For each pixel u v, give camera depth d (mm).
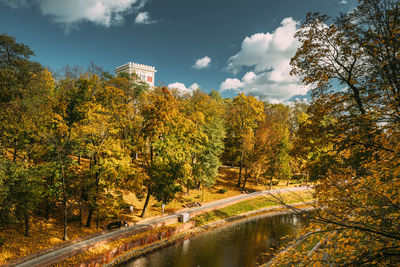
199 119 41656
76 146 23578
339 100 10844
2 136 21781
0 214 19281
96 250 22266
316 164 12836
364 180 5840
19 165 20750
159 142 30469
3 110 22625
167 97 32906
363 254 4785
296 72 14312
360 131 6719
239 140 50219
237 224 34438
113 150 26375
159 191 29391
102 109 25094
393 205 5172
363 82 10188
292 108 69438
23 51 30875
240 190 47625
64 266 19172
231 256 24109
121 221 28172
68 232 24500
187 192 42531
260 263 22500
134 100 43281
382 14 8398
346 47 11234
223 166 61594
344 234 5102
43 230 23578
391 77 7477
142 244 25625
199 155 41750
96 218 28453
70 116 25641
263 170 49469
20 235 21766
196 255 24328
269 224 34406
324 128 11789
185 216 32094
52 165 22641
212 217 35594
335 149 7891
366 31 9883
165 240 27359
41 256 19938
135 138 30594
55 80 41188
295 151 15211
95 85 28531
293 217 37656
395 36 7488
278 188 48812
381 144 5883
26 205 20297
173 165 31203
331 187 6727
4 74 26375
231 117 53969
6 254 19125
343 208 5926
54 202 26219
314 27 12898
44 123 23359
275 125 55062
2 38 28891
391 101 6363
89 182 24828
